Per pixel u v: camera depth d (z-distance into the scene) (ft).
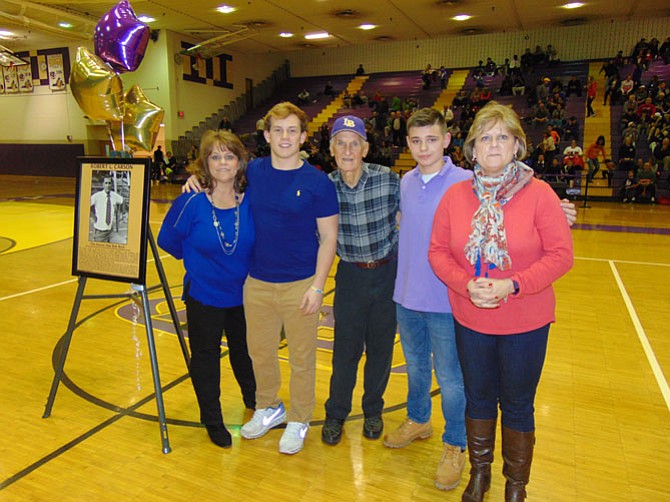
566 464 8.12
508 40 64.18
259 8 46.96
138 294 9.59
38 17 48.39
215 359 8.48
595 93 52.31
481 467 7.09
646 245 25.38
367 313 8.27
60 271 20.25
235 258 8.07
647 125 47.03
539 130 52.08
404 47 69.87
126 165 8.60
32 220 32.37
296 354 8.31
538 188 6.09
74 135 63.93
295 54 75.97
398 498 7.43
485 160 6.05
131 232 8.63
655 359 12.05
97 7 45.80
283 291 8.04
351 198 7.75
